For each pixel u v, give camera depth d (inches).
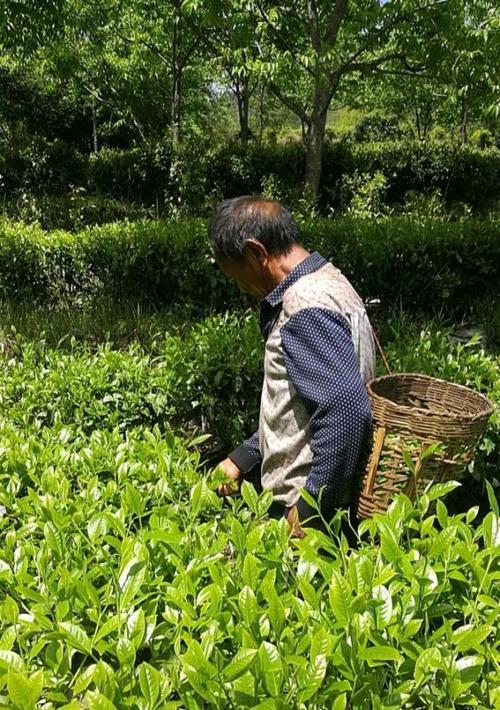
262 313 72.9
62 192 598.9
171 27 566.6
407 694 39.1
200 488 60.3
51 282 256.7
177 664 42.5
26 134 717.3
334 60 414.6
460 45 385.7
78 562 52.9
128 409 122.0
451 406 75.7
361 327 69.2
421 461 63.4
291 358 65.7
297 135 1089.4
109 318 225.1
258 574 48.1
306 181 473.1
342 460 63.3
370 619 41.8
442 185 561.0
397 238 236.2
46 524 53.4
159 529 53.1
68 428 87.7
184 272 233.8
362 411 62.7
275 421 72.1
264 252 70.2
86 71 708.0
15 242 251.9
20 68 750.5
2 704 36.6
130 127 839.7
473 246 238.7
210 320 150.7
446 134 989.8
